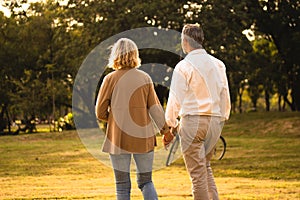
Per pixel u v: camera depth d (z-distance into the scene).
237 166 15.81
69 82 40.31
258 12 32.78
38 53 41.47
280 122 27.12
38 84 39.62
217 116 5.93
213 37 28.08
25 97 39.66
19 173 14.60
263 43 40.78
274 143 22.19
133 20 27.92
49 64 39.62
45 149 22.05
